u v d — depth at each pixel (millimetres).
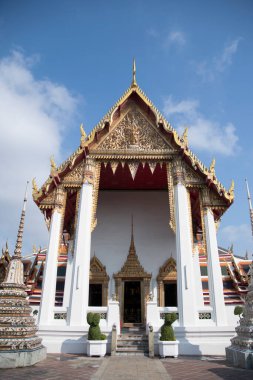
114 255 17156
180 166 14234
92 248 17281
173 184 14102
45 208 13844
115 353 10617
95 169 14367
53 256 12859
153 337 10594
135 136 14766
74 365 8555
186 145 14305
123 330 14383
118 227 17844
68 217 16484
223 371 7738
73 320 11586
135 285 16703
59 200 13859
